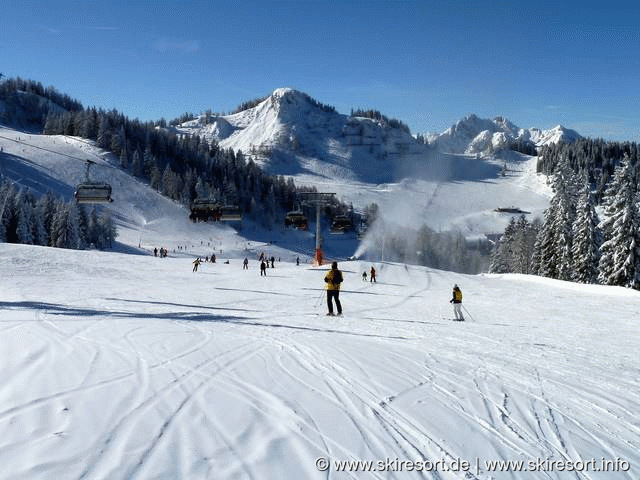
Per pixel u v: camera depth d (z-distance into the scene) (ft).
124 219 429.79
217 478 12.60
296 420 16.80
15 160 451.94
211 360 24.36
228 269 147.64
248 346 28.60
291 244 458.09
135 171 528.22
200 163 591.78
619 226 144.15
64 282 85.51
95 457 13.28
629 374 27.45
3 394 17.84
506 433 17.25
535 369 27.40
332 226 178.09
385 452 14.89
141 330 32.24
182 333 32.01
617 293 108.58
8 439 14.14
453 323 51.96
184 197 499.51
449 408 19.30
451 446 15.74
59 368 21.43
